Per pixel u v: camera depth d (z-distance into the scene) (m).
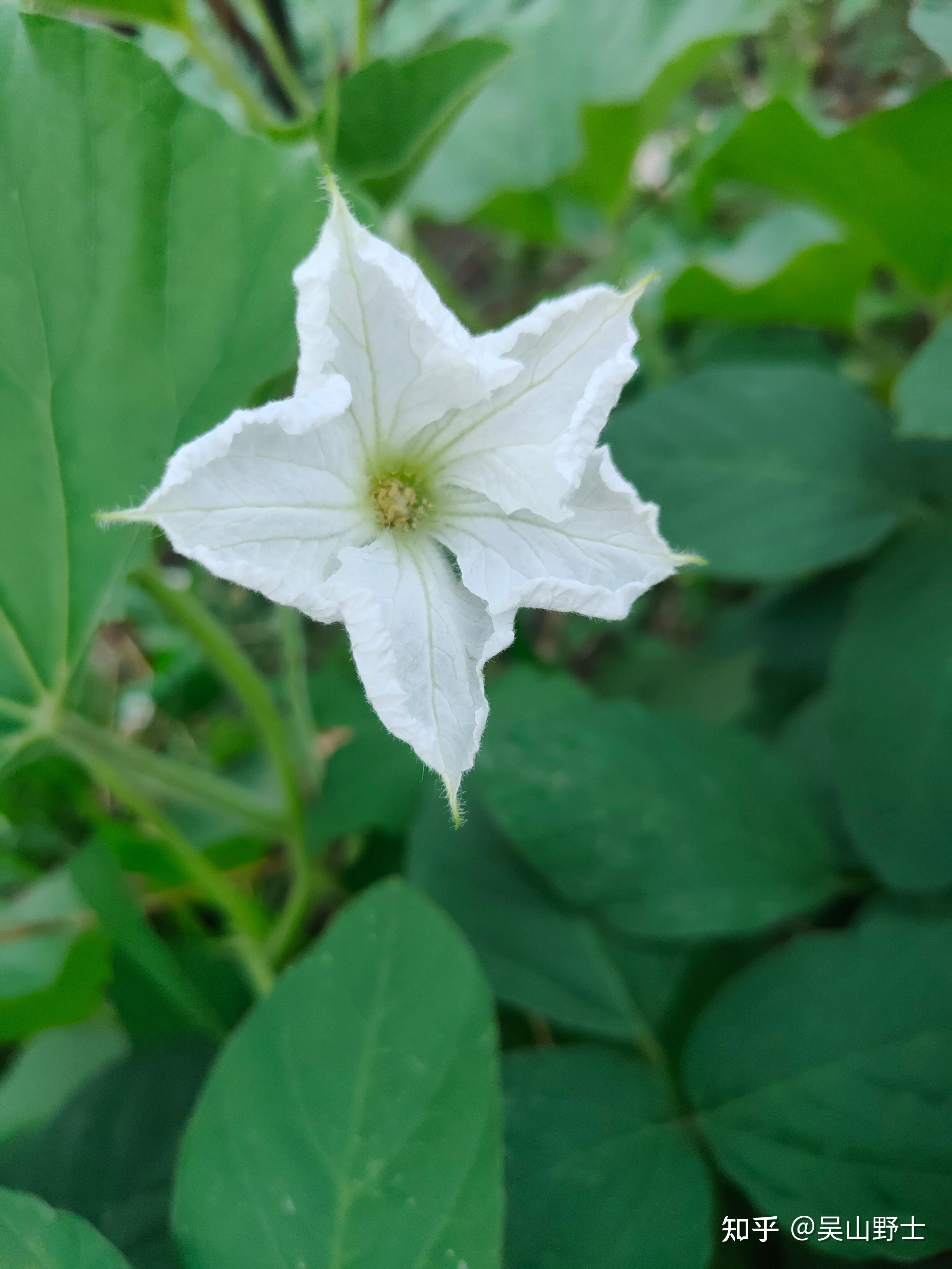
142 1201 0.18
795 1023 0.18
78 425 0.17
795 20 0.29
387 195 0.22
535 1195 0.16
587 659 0.34
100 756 0.20
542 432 0.16
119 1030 0.22
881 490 0.22
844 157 0.23
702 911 0.19
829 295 0.26
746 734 0.21
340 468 0.16
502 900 0.20
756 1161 0.17
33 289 0.16
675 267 0.30
